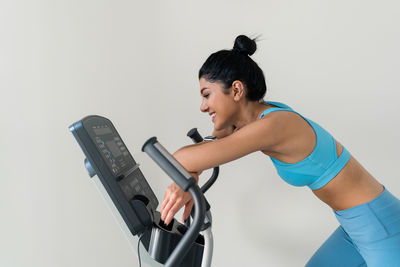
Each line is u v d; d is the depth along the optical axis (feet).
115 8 6.39
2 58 5.70
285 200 6.65
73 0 6.09
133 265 6.75
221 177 6.77
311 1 6.14
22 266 6.09
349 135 6.27
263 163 6.61
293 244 6.73
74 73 6.16
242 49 3.71
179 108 6.70
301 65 6.29
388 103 6.07
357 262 4.42
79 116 6.23
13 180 5.91
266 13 6.31
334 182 3.63
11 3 5.70
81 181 6.29
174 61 6.63
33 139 5.96
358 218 3.65
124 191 3.19
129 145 6.65
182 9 6.54
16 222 5.99
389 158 6.17
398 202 3.86
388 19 5.91
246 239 6.87
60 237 6.26
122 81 6.51
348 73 6.15
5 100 5.76
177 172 2.41
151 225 3.23
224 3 6.42
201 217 2.41
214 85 3.62
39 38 5.89
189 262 3.36
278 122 3.14
